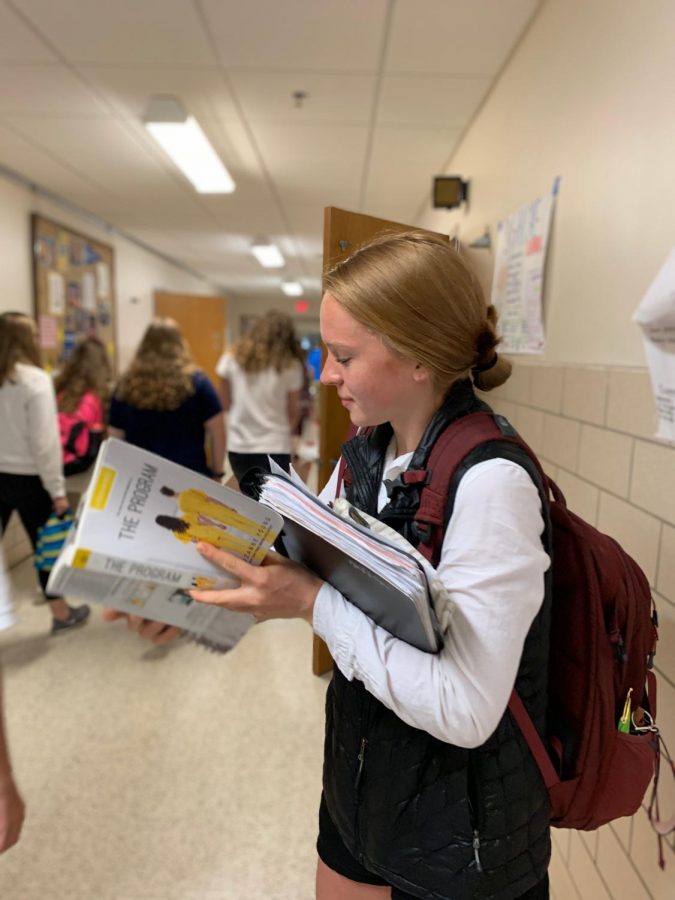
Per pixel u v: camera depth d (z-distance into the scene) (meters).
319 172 3.55
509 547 0.57
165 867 1.43
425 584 0.56
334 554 0.59
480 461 0.61
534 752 0.68
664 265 0.94
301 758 1.79
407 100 2.46
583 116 1.38
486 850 0.66
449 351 0.64
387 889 0.85
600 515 1.24
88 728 1.89
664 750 0.93
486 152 2.39
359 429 0.86
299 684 2.17
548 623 0.67
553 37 1.62
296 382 3.03
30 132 2.96
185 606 0.68
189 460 2.46
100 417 2.85
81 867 1.42
